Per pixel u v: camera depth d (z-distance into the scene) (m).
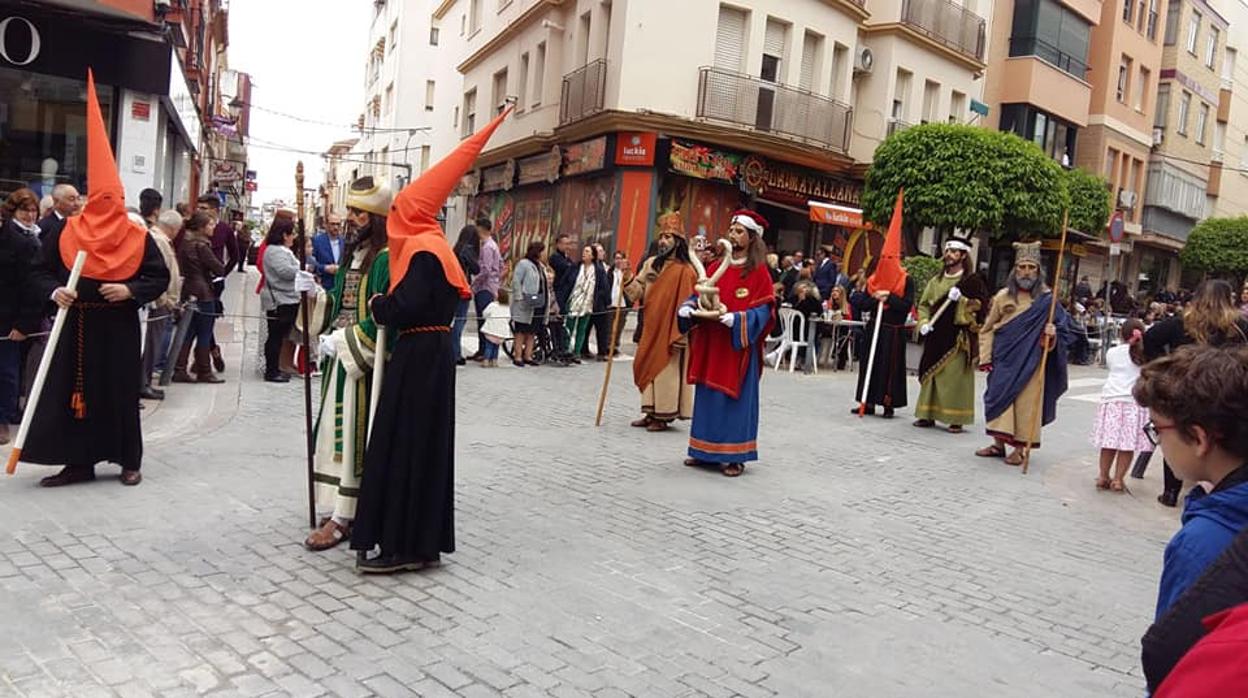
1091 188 25.22
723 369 7.53
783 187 22.11
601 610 4.61
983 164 19.39
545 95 24.70
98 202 5.86
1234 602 1.70
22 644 3.84
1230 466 1.98
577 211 22.81
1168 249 38.94
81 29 13.91
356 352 4.98
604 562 5.31
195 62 21.30
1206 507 1.96
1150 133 35.19
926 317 10.63
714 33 20.72
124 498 5.84
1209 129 39.47
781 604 4.88
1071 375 19.02
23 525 5.22
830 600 5.00
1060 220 20.20
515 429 8.88
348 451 5.16
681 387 9.42
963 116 26.69
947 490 7.83
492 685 3.75
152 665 3.74
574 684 3.81
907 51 24.20
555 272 14.06
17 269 6.90
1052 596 5.36
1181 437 2.01
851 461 8.67
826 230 23.94
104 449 6.02
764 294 7.47
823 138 22.47
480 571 5.03
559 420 9.55
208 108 28.89
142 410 8.48
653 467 7.77
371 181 5.21
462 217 32.84
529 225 26.16
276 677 3.70
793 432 9.91
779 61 21.88
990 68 27.89
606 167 20.83
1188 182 38.19
